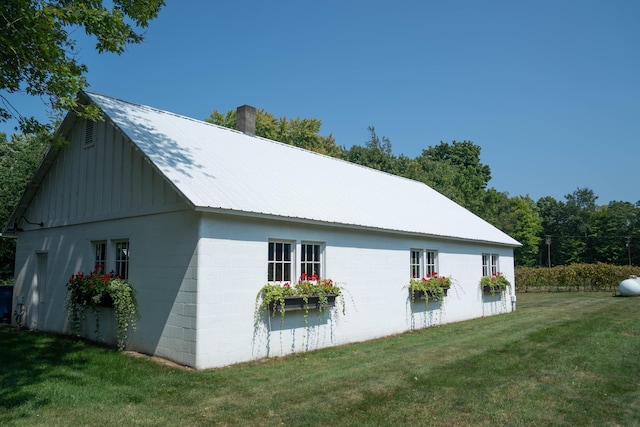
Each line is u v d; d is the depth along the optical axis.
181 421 5.32
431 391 6.51
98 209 10.62
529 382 7.04
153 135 10.04
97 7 8.34
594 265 28.34
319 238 10.30
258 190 9.69
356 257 11.33
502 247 19.14
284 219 9.16
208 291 8.00
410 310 13.16
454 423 5.34
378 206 13.40
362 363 8.37
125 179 9.91
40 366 7.78
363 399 6.14
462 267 16.06
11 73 8.19
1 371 7.40
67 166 11.95
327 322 10.32
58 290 11.76
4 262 21.70
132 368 7.69
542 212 64.88
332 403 5.97
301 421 5.34
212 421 5.32
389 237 12.55
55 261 12.03
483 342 10.59
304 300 9.51
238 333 8.41
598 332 11.84
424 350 9.65
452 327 13.77
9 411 5.54
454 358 8.76
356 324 11.15
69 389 6.44
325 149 41.41
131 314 9.19
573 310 17.20
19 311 13.29
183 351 8.01
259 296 8.83
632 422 5.44
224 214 8.36
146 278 9.03
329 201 11.47
